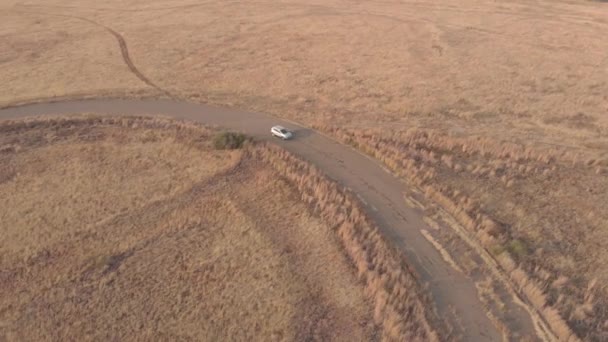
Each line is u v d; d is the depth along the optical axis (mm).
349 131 52594
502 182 45062
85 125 54219
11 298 32625
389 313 30953
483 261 35656
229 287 33719
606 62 74938
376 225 38938
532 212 41188
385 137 51750
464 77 69000
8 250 36625
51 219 39969
